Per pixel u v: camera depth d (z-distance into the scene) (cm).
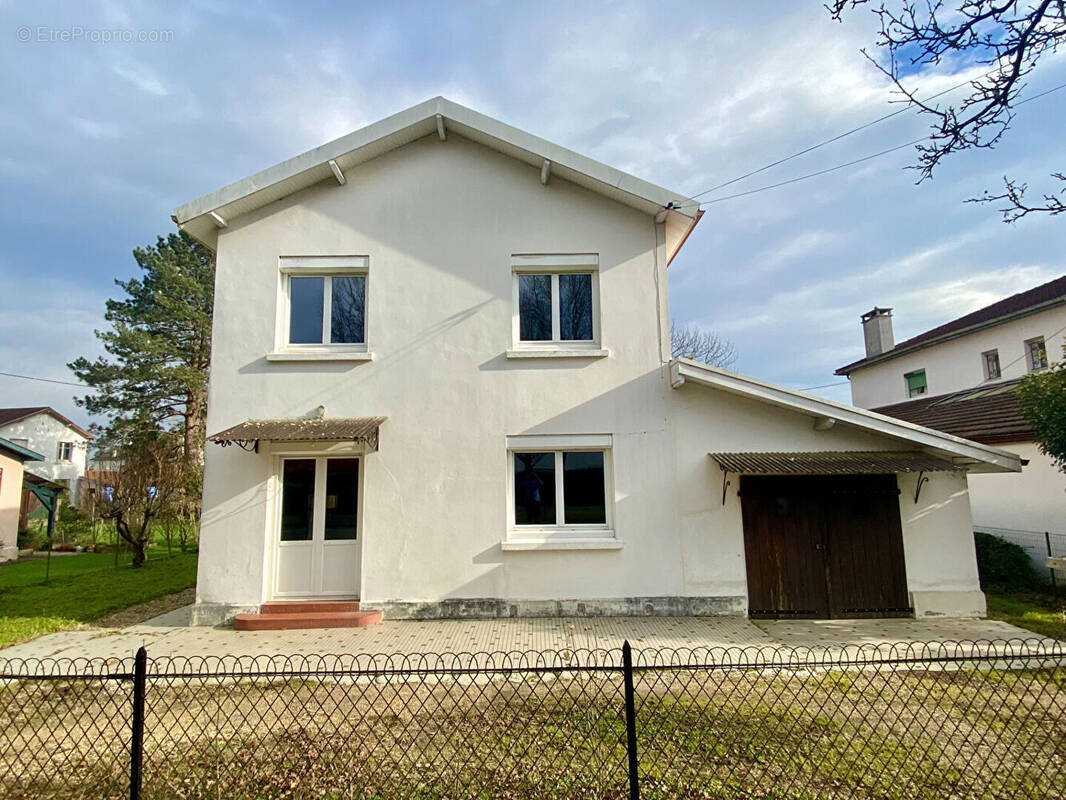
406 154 1069
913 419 1819
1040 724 521
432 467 990
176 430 2938
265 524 964
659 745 479
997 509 1388
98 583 1409
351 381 1010
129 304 2994
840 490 962
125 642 835
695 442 991
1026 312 1712
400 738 500
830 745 480
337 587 976
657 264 1041
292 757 467
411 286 1037
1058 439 927
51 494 2512
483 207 1056
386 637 841
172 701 598
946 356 2069
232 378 1007
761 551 957
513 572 963
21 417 4009
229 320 1020
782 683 631
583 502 1005
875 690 608
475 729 517
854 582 941
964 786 419
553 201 1057
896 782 423
